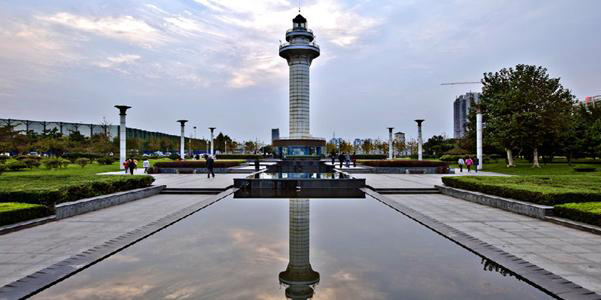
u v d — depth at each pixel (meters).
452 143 89.31
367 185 20.42
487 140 45.25
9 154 67.62
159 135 114.00
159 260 6.49
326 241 7.82
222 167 35.03
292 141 45.06
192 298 4.82
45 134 76.44
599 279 5.82
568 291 5.12
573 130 42.84
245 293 5.00
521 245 7.94
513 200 12.64
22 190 10.91
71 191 12.05
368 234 8.51
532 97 37.59
